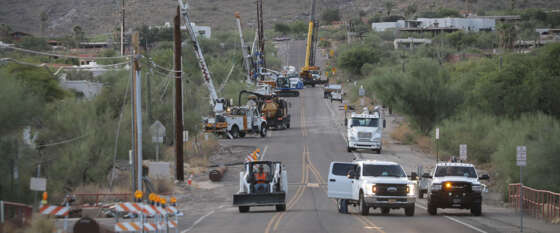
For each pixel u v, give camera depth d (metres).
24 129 90.81
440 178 85.50
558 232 66.88
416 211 91.44
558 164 105.69
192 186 121.69
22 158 82.50
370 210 92.88
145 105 162.62
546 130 124.12
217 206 101.00
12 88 82.94
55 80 157.25
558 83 191.88
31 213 63.50
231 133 199.62
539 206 88.06
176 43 121.38
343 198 85.31
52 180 94.56
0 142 78.81
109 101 151.88
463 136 168.62
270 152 171.62
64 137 107.81
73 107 116.94
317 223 70.75
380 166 83.31
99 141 109.94
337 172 86.44
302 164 152.62
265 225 68.94
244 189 86.38
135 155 87.81
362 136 168.62
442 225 70.50
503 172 123.69
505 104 195.88
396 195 79.69
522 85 194.62
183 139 127.94
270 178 86.94
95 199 95.62
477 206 84.19
